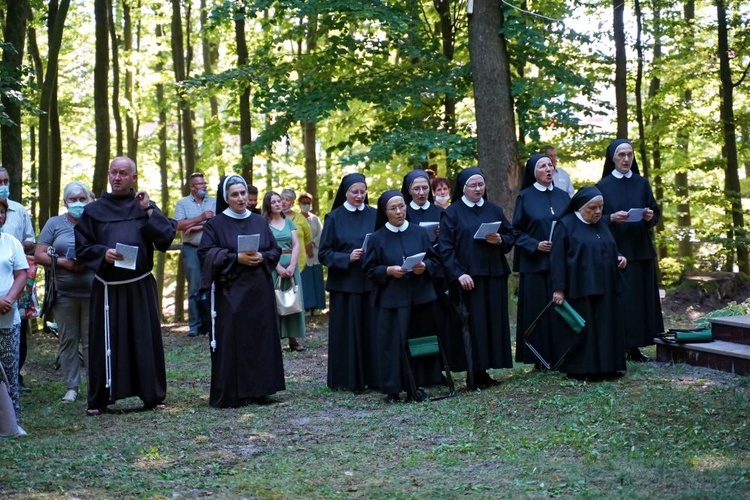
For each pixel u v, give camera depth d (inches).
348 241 358.0
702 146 877.2
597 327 324.8
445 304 339.0
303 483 230.7
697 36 754.8
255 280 333.1
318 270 586.2
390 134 572.1
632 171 370.6
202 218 457.1
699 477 217.9
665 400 290.4
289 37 632.4
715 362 337.7
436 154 740.7
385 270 325.7
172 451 267.1
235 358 329.7
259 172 877.8
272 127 615.5
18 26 476.1
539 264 350.9
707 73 742.5
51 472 243.3
